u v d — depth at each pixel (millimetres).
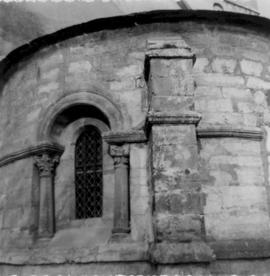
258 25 7625
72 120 7781
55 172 7590
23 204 7699
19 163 8094
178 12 7117
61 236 7152
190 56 6418
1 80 9625
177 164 5902
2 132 9289
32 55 8406
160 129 6031
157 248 5551
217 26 7449
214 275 6055
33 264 6922
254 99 7367
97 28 7543
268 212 6762
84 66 7566
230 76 7285
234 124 7000
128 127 6941
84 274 6477
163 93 6230
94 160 7535
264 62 7730
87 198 7449
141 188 6629
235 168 6742
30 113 8094
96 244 6641
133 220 6539
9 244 7828
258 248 6336
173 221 5676
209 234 6348
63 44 7867
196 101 7020
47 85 7887
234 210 6535
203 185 6559
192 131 6043
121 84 7238
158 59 6383
